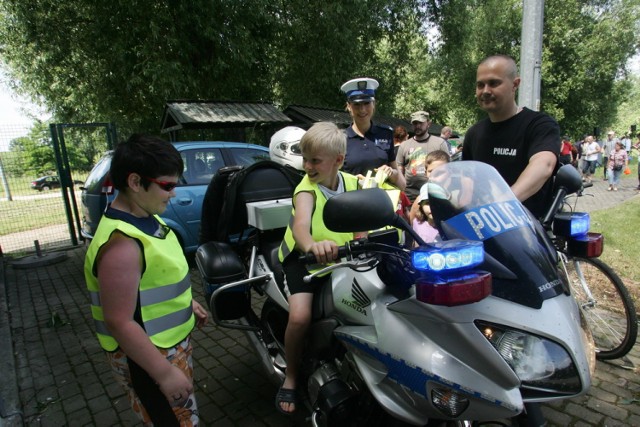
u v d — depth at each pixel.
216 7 10.26
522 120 2.58
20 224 10.32
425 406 1.43
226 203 2.73
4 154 7.02
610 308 3.02
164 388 1.47
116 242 1.42
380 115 15.88
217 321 2.54
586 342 1.51
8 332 3.90
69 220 7.37
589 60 22.02
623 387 2.73
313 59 13.23
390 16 15.02
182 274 1.66
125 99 11.95
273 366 2.46
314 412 1.94
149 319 1.52
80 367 3.30
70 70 11.48
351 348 1.72
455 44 17.36
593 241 2.11
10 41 11.04
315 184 2.01
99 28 10.18
